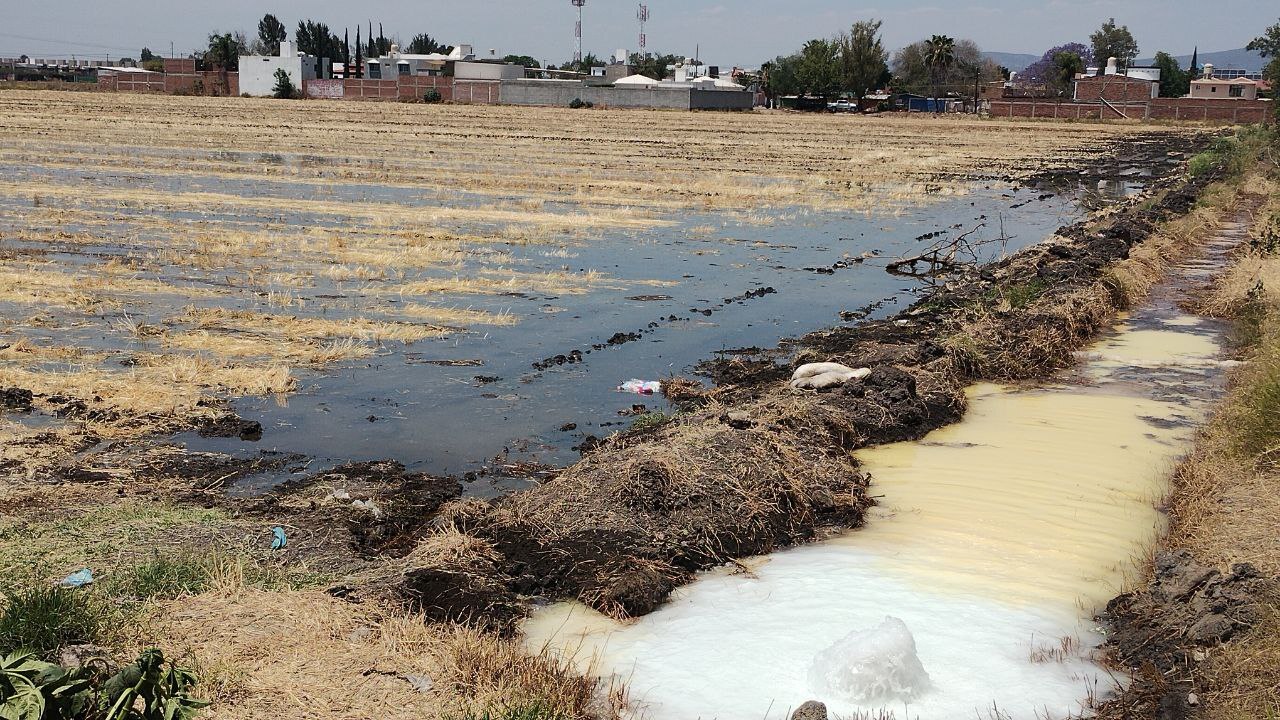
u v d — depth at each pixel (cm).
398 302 1650
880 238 2570
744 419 986
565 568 750
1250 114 9650
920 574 763
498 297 1723
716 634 673
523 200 2997
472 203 2909
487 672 598
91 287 1650
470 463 989
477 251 2150
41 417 1048
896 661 596
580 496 833
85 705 514
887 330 1546
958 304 1720
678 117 8762
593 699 594
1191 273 2141
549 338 1474
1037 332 1427
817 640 662
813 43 11894
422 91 10588
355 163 4022
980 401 1247
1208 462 959
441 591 705
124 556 731
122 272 1770
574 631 683
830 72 11625
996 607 709
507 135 5862
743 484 859
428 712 555
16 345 1276
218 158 4044
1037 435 1107
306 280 1780
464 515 823
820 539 837
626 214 2781
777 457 913
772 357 1416
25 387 1128
